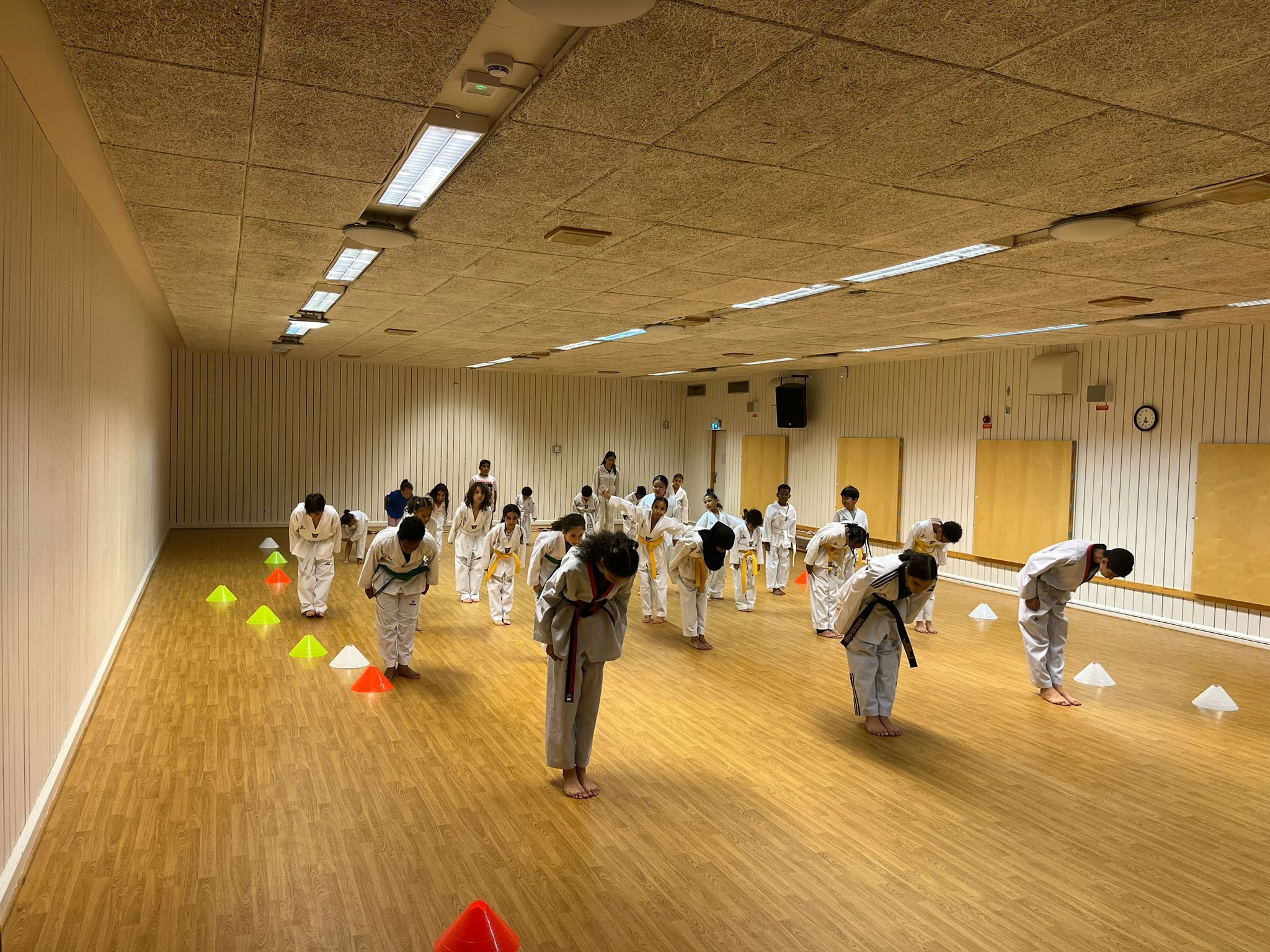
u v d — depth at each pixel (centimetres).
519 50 275
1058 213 435
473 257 572
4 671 305
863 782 462
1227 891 354
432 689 612
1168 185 382
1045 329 873
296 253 582
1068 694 639
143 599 901
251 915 316
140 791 423
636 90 288
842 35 243
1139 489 922
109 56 269
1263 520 798
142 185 418
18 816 332
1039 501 1035
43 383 369
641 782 456
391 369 1661
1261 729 564
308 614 835
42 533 371
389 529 636
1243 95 280
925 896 344
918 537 838
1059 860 379
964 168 364
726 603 988
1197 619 863
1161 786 466
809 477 1473
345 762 471
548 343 1130
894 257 545
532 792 438
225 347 1366
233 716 542
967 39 244
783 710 588
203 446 1530
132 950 290
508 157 363
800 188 398
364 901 328
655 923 319
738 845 386
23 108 321
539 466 1800
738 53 257
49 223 377
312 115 319
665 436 1922
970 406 1147
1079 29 236
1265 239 472
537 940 305
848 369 1381
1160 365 902
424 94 297
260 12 238
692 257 554
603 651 437
